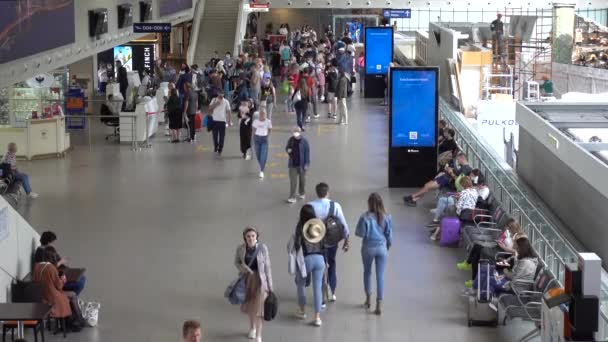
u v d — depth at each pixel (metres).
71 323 10.31
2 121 23.45
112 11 22.03
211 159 20.30
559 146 13.62
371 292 11.38
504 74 27.12
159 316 10.81
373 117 26.50
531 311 9.89
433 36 31.80
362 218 10.82
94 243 13.76
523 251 10.64
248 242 9.89
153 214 15.48
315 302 10.48
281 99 30.61
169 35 41.22
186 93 22.30
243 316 10.80
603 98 21.55
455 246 13.58
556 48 31.52
